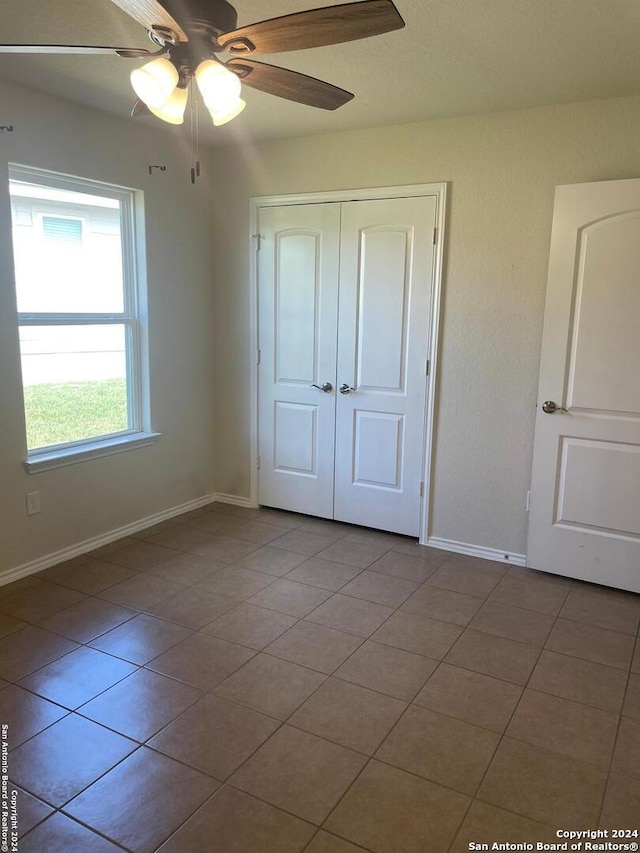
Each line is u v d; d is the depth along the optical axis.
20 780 1.83
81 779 1.84
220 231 4.10
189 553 3.52
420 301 3.50
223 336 4.23
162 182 3.71
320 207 3.71
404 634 2.69
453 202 3.32
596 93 2.83
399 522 3.80
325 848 1.62
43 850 1.60
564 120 3.00
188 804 1.76
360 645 2.59
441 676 2.39
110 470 3.61
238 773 1.88
